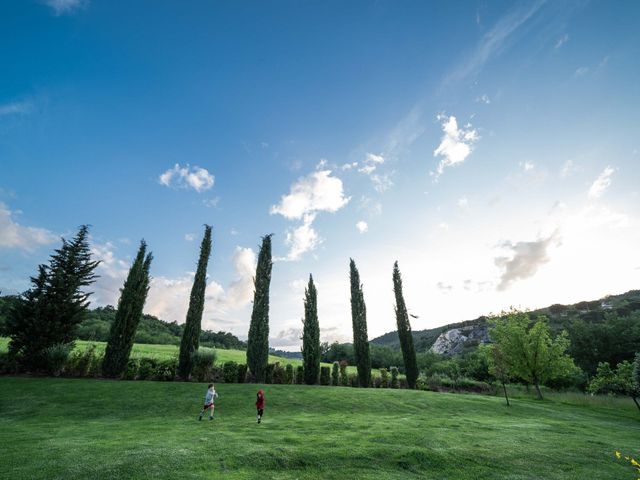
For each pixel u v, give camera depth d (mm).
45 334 25344
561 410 22656
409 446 11016
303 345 33656
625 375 24953
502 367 24734
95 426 13102
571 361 31141
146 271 29094
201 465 8461
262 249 35531
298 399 20125
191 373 27016
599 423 18109
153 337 79875
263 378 29641
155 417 15133
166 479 7469
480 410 20422
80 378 23453
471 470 9250
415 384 37344
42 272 27094
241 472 8219
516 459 10273
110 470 7812
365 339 37250
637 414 22500
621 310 92250
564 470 9484
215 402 18281
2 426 12805
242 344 117875
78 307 27562
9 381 20375
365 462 9422
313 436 11961
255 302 32688
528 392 37125
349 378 36094
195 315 28875
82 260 29781
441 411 19422
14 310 25359
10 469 7711
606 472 9422
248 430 12766
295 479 8039
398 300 41375
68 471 7680
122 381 22734
